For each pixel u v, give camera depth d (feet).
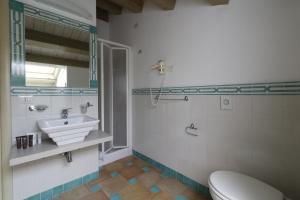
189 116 6.30
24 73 5.27
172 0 6.57
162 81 7.34
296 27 3.89
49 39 5.77
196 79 6.01
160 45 7.35
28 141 4.85
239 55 4.89
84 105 6.68
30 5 5.33
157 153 7.77
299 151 3.93
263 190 3.71
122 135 9.16
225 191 3.67
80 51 6.53
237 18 4.90
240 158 4.96
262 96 4.48
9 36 4.96
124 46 8.71
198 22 5.89
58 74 6.00
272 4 4.24
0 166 4.87
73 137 5.15
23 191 5.27
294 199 4.03
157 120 7.68
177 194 5.92
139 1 8.07
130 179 6.87
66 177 6.19
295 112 3.96
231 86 5.09
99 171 7.49
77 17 6.41
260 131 4.54
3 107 4.85
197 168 6.11
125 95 9.07
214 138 5.56
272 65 4.28
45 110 5.72
